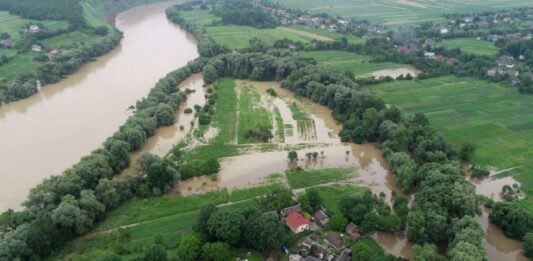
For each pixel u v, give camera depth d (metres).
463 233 114.94
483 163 165.88
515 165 165.00
